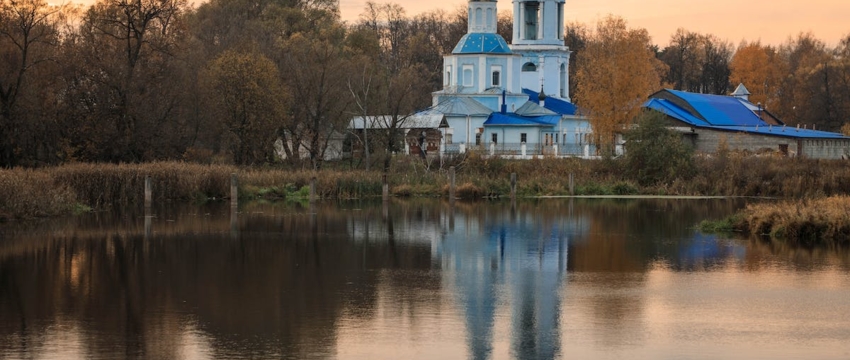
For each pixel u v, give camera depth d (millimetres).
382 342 29250
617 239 51906
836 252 46312
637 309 33781
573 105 133875
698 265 42844
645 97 116250
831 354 28156
